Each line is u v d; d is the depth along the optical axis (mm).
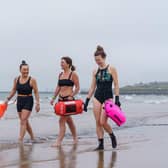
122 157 9070
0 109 11883
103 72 10117
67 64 11250
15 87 12047
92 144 11492
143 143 11609
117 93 10102
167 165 8141
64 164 8312
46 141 12383
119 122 10055
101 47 10234
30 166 8133
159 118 23391
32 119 21562
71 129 11852
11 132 14914
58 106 11039
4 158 9102
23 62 11805
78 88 11352
